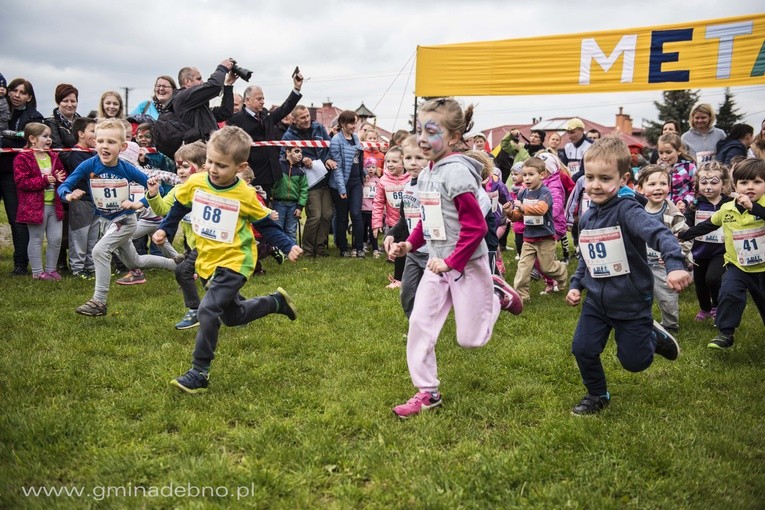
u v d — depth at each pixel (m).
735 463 3.33
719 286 6.01
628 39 9.48
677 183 7.56
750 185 5.12
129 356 4.96
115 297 6.79
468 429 3.74
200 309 4.21
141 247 8.07
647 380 4.57
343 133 9.66
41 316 5.94
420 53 10.35
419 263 5.00
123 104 8.63
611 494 3.07
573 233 10.20
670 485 3.12
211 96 8.28
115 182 6.00
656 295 5.96
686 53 9.23
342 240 10.07
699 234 5.54
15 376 4.34
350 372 4.66
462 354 5.10
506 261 9.87
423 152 3.92
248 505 2.91
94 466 3.24
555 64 9.85
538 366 4.79
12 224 8.02
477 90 10.20
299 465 3.30
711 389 4.46
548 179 8.39
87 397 4.12
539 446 3.48
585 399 4.05
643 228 3.61
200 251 4.40
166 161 8.35
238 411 3.92
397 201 8.93
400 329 5.78
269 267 8.84
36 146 7.57
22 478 3.12
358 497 3.03
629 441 3.55
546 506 2.96
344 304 6.64
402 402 4.11
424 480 3.13
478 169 3.96
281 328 5.70
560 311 6.59
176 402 4.03
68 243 8.58
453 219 3.91
